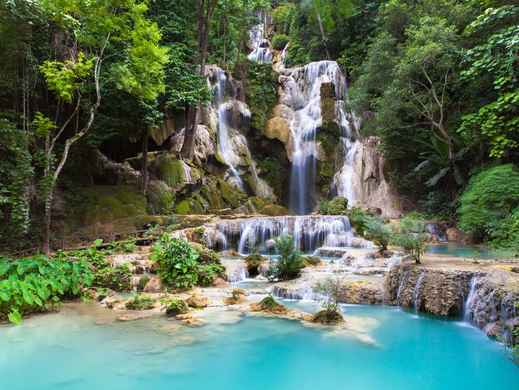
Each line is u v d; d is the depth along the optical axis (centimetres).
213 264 959
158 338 563
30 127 1207
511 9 1185
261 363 484
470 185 1413
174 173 1717
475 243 1320
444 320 636
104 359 492
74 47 1130
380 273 873
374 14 2536
